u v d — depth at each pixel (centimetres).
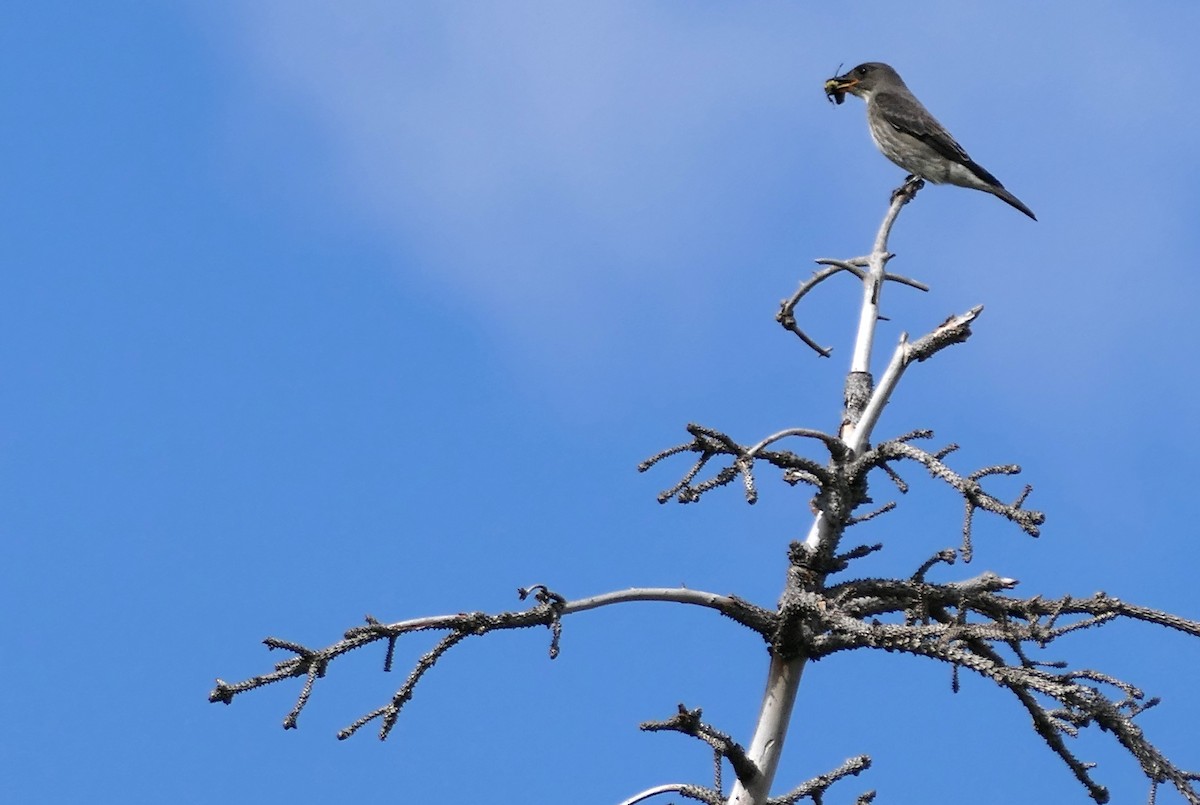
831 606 1169
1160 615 1109
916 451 1168
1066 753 1109
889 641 1100
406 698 1111
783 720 1191
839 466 1230
